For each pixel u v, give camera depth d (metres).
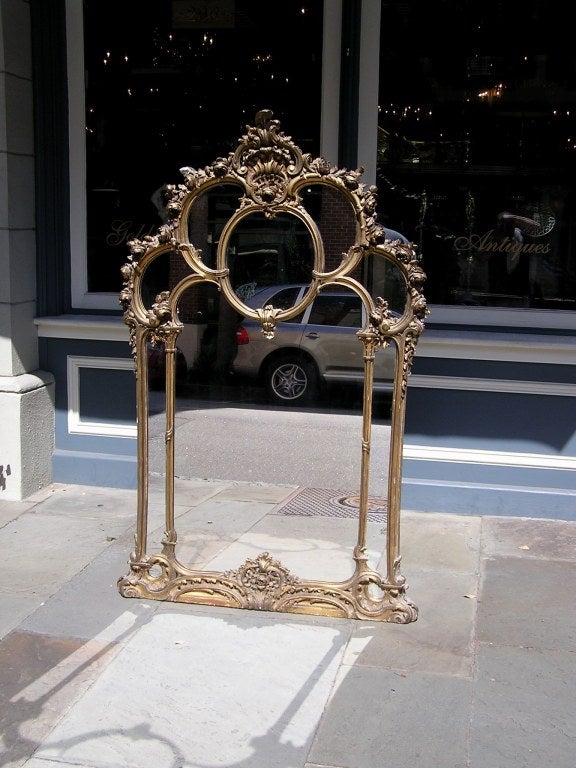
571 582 4.38
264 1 5.44
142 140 5.69
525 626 3.92
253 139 3.78
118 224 5.80
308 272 3.99
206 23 5.52
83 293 5.89
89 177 5.77
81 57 5.65
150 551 4.53
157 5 5.55
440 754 3.01
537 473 5.27
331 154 5.44
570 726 3.18
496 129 5.29
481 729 3.16
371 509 4.05
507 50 5.23
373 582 3.97
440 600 4.18
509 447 5.29
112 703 3.31
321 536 4.18
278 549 4.21
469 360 5.23
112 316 5.83
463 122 5.30
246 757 3.00
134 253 3.99
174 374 4.10
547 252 5.32
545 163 5.27
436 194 5.37
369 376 3.92
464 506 5.33
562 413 5.20
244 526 4.28
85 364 5.79
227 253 3.99
